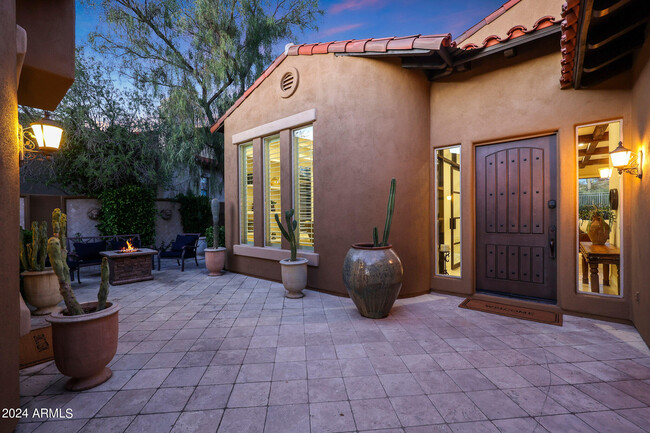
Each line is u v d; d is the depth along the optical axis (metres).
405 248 4.91
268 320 4.03
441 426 1.98
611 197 3.97
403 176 4.92
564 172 3.98
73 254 6.81
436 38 4.14
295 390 2.42
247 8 10.30
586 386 2.40
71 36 3.30
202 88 10.73
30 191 9.77
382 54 4.64
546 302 4.23
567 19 2.77
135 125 10.45
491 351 3.02
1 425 1.85
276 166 6.47
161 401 2.30
